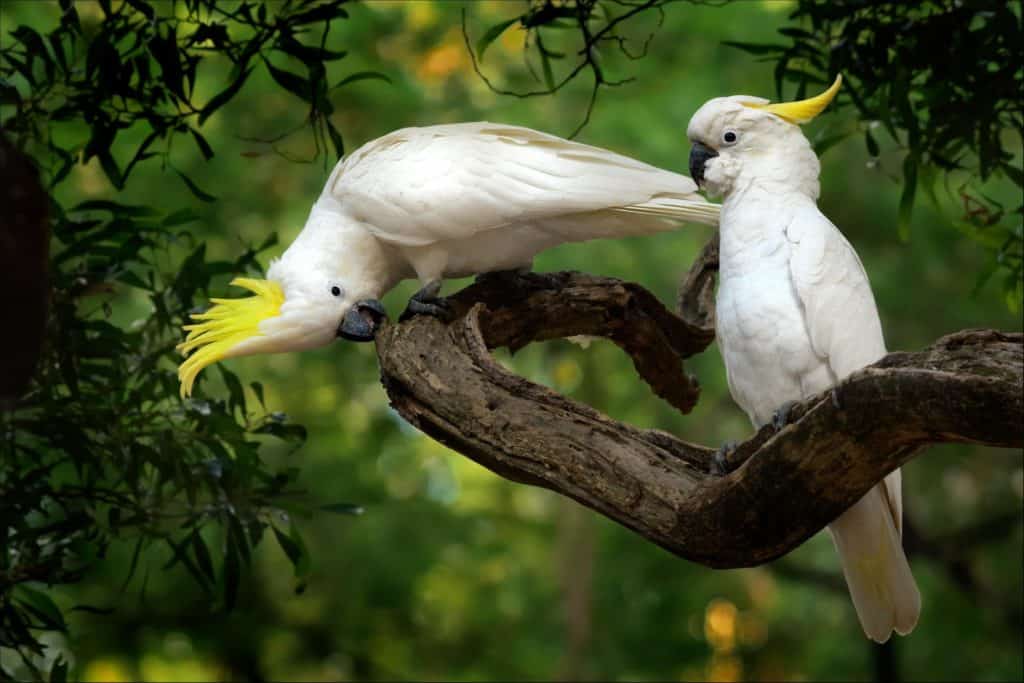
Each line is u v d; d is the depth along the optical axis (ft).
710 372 59.26
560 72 55.06
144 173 55.01
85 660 69.67
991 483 65.57
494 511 73.56
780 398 23.73
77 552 32.73
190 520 32.99
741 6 52.70
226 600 33.19
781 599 72.90
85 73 31.78
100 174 52.47
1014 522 63.36
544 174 25.35
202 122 31.78
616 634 68.85
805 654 71.82
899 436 19.17
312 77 32.07
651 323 29.17
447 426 23.73
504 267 26.96
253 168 57.31
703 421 63.77
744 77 53.52
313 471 65.57
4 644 31.53
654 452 22.45
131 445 32.37
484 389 23.62
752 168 24.17
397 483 72.79
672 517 21.65
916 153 33.37
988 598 62.95
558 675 65.72
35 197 14.47
